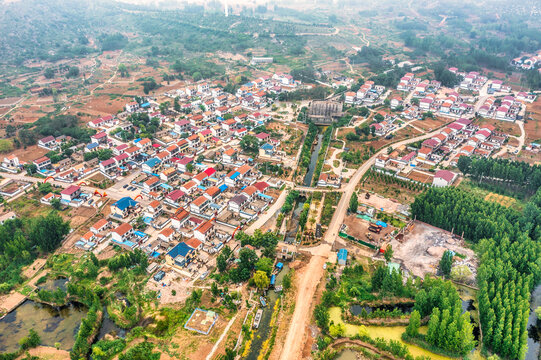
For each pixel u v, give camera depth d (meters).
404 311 138.50
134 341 123.88
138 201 196.75
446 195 186.00
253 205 191.75
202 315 132.38
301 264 157.38
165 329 128.12
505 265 141.50
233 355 115.38
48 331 130.38
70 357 119.12
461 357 119.00
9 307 138.75
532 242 152.25
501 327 118.44
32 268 157.25
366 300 140.75
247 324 130.12
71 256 162.25
